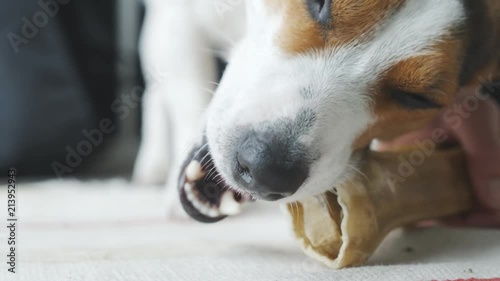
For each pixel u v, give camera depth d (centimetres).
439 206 36
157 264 31
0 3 58
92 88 65
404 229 37
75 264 31
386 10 33
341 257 31
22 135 59
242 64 35
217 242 36
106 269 30
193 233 40
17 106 58
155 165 58
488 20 36
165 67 48
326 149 33
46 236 38
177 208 44
